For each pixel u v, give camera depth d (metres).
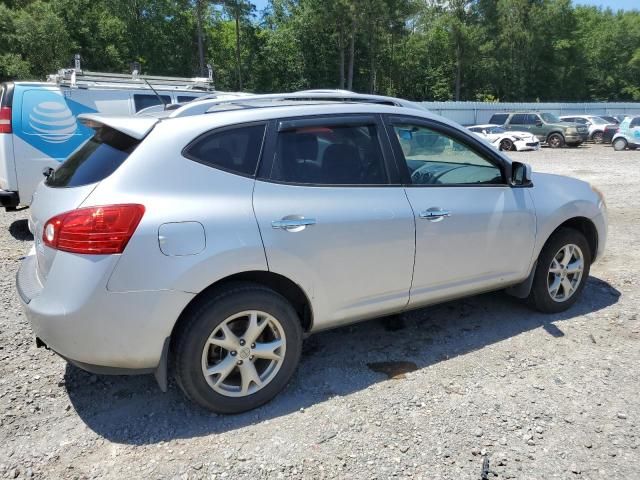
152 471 2.57
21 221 8.13
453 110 37.69
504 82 66.31
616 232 7.58
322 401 3.18
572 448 2.71
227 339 2.92
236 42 54.00
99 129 3.26
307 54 56.16
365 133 3.45
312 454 2.68
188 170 2.84
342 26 52.16
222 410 2.98
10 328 4.18
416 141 3.68
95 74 8.07
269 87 56.69
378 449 2.72
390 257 3.41
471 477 2.51
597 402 3.12
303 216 3.07
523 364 3.61
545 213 4.16
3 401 3.17
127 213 2.63
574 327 4.20
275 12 58.66
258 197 2.98
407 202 3.49
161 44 50.50
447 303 4.76
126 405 3.16
